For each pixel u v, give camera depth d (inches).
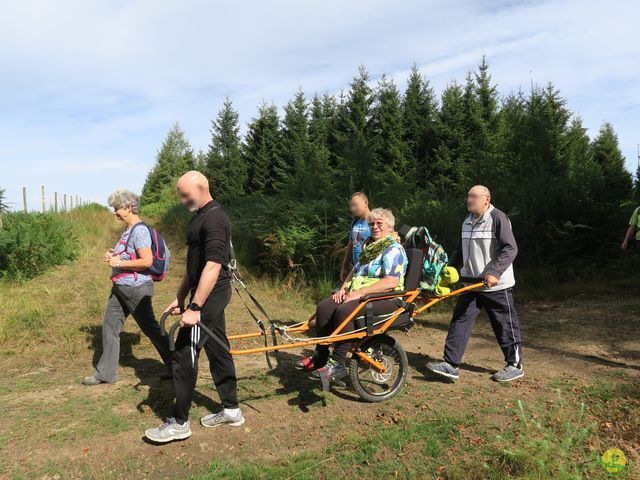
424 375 196.1
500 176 469.1
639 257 396.2
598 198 427.5
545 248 406.9
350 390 179.6
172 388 181.6
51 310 283.0
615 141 1366.9
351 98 1063.0
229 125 1469.0
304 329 175.0
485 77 1034.7
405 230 183.9
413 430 145.2
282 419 156.3
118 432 146.9
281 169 1236.5
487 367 206.7
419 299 180.1
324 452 135.3
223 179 1353.3
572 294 349.1
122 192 181.5
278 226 392.8
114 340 187.2
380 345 171.9
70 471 127.6
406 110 1058.7
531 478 116.0
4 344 231.6
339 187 491.2
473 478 119.6
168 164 2162.9
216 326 142.9
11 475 125.6
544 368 202.8
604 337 245.3
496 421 151.3
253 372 200.2
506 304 185.8
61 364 210.2
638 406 159.3
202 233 136.9
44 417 157.2
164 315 140.0
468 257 190.4
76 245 501.0
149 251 181.0
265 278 385.7
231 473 125.3
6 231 403.5
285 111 1336.1
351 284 170.2
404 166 927.0
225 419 150.0
